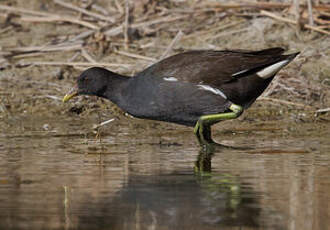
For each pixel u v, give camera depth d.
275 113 14.38
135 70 15.95
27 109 14.83
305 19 17.11
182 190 8.75
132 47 17.20
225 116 11.65
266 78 11.68
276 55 11.63
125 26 17.38
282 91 15.12
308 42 16.58
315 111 14.19
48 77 16.06
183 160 10.65
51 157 10.85
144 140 12.41
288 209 7.86
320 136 12.52
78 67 16.39
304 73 15.57
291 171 9.72
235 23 17.59
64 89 15.52
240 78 11.60
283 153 11.03
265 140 12.23
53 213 7.80
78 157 10.85
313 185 8.91
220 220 7.51
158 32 17.80
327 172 9.62
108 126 13.74
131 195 8.51
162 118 11.99
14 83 15.87
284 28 17.17
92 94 12.47
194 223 7.43
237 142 12.09
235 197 8.38
